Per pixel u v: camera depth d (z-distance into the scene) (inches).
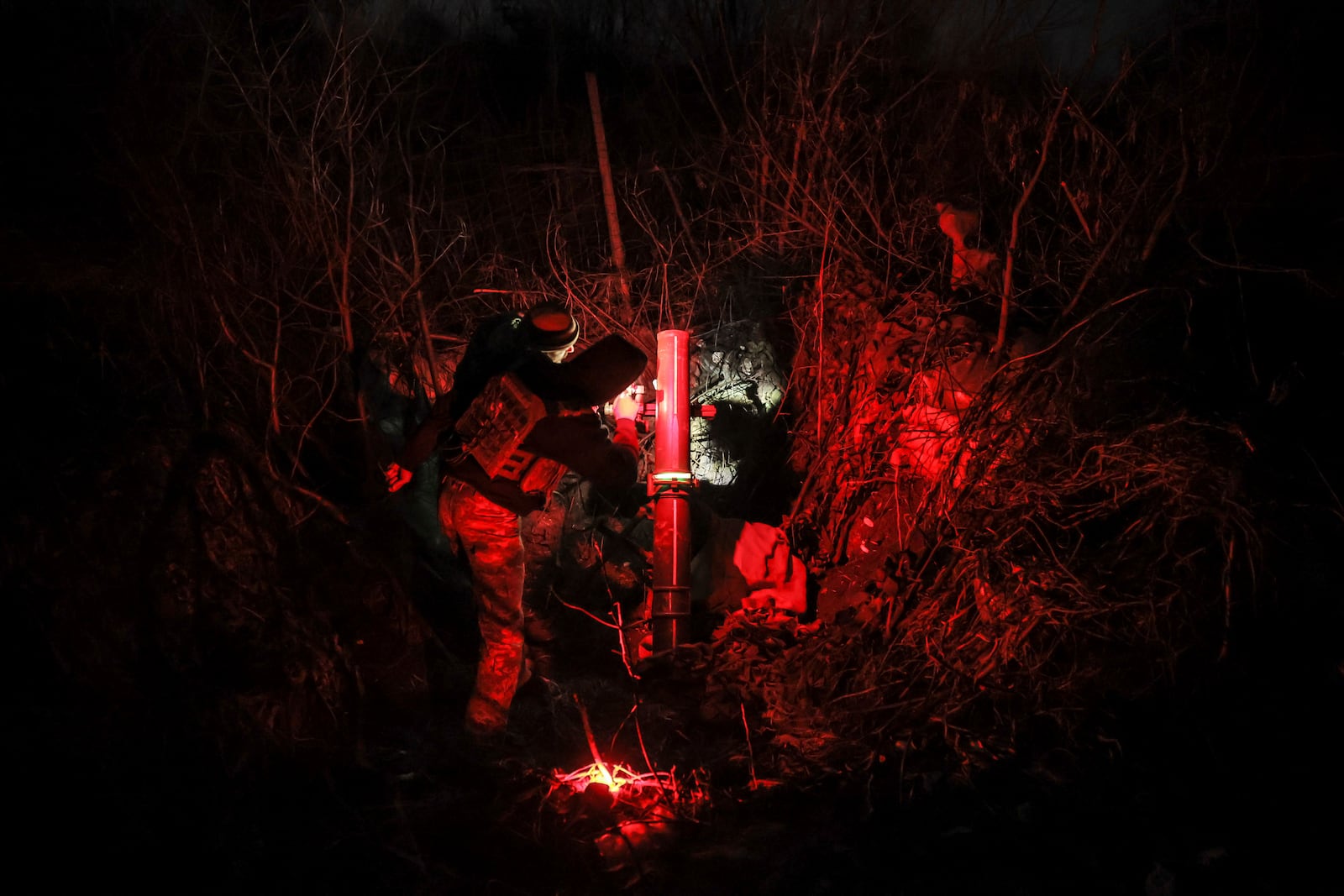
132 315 138.3
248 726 123.6
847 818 120.6
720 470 198.8
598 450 132.7
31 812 105.0
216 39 159.3
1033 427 151.2
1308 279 139.3
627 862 111.7
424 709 151.2
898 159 195.8
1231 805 115.0
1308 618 132.1
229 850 108.7
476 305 191.5
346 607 147.1
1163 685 133.0
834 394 182.1
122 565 123.3
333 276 152.1
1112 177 168.9
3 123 152.4
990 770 125.0
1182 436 136.7
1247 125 150.9
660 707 149.7
